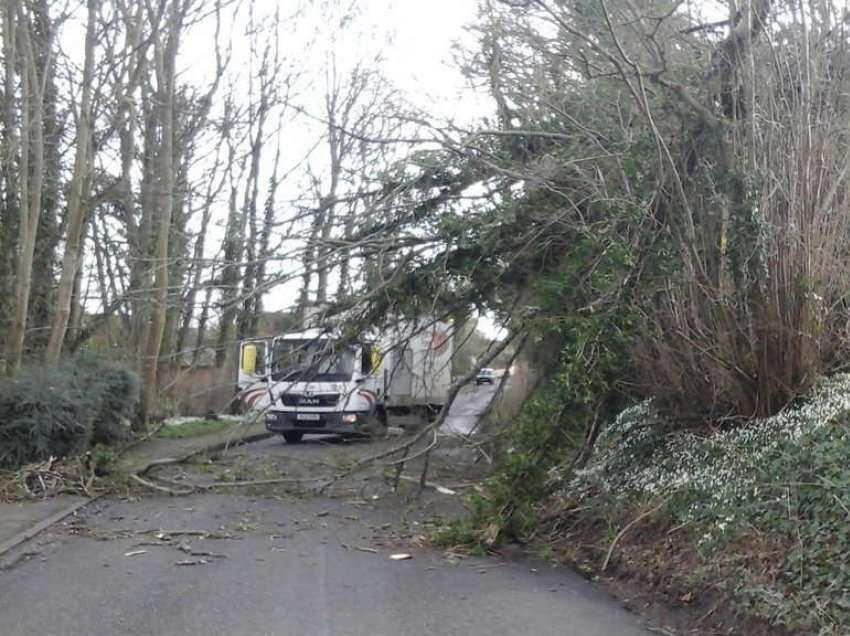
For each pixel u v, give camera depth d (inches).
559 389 443.5
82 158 837.2
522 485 443.5
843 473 331.6
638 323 451.5
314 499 588.7
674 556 370.9
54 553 427.8
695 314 439.8
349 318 569.6
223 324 705.0
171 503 580.7
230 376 1082.7
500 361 555.8
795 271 416.2
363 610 326.6
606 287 452.8
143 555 422.9
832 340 434.9
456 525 452.4
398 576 383.2
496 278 531.5
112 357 995.9
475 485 535.5
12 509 542.9
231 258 566.6
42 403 671.1
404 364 666.8
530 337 498.6
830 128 427.5
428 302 548.7
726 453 414.6
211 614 318.7
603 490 476.4
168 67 965.2
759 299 422.6
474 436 564.4
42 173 872.9
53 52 901.8
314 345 592.1
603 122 502.9
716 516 369.7
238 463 695.7
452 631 301.6
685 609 330.3
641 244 455.5
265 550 435.8
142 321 1055.0
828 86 438.6
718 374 443.8
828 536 313.6
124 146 1031.6
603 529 441.7
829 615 278.4
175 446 871.7
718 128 436.5
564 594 356.2
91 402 719.7
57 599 339.0
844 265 424.5
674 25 472.1
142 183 1074.1
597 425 491.8
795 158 419.5
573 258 482.0
